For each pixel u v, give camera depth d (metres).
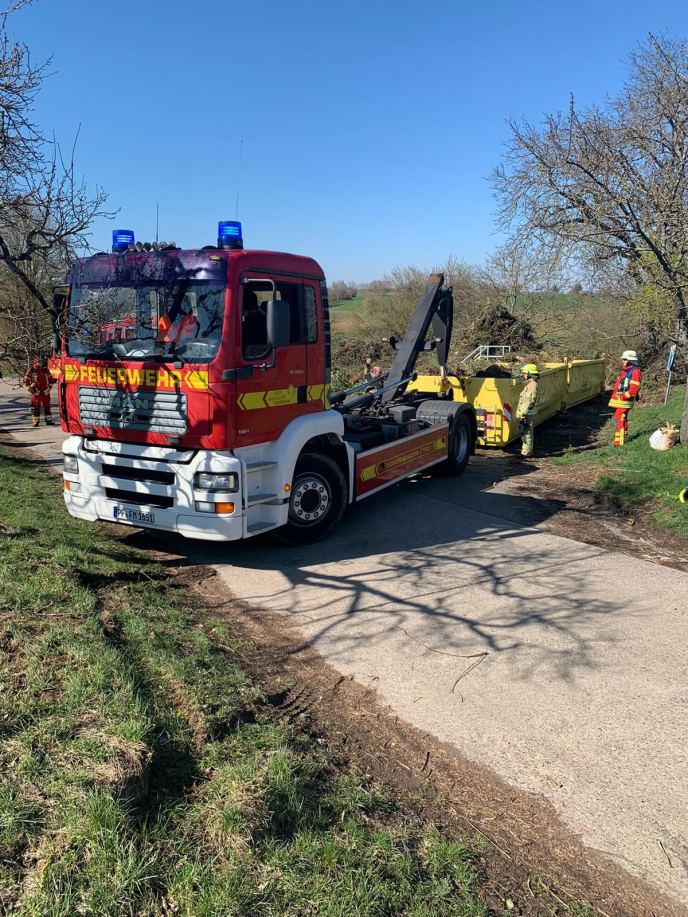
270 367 5.84
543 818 3.12
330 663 4.53
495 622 5.19
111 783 2.60
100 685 3.38
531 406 11.52
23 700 3.18
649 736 3.75
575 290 16.38
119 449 5.90
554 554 6.81
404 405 9.94
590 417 16.00
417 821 3.04
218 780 2.91
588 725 3.85
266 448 6.05
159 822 2.59
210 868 2.39
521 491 9.43
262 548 6.87
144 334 5.70
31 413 16.11
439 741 3.69
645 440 11.27
